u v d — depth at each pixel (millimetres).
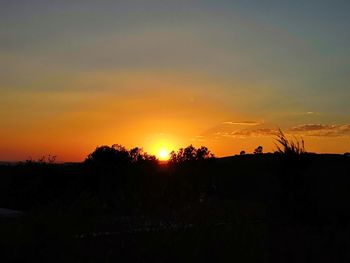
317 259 15391
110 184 26766
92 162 32500
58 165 33969
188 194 23797
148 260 13625
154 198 21906
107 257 13148
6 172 34688
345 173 25703
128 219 18375
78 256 12820
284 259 15141
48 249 12617
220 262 13984
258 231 16062
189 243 14195
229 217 18516
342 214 22281
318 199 23234
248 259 14375
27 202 31266
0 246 12227
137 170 27438
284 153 24312
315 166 25406
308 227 20250
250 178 31875
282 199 23000
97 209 14336
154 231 14977
